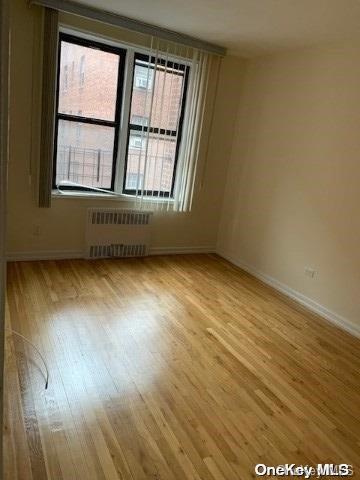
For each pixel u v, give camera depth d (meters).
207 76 4.00
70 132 3.64
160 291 3.43
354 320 3.08
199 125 4.14
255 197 4.18
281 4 2.62
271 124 3.93
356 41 3.02
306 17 2.80
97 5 3.14
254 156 4.18
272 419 1.94
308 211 3.52
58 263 3.76
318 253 3.42
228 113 4.38
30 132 3.37
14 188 3.46
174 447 1.68
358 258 3.06
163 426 1.79
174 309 3.09
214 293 3.55
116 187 4.01
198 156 4.32
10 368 2.08
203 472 1.57
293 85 3.64
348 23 2.80
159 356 2.38
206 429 1.81
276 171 3.88
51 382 2.00
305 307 3.50
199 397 2.04
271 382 2.26
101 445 1.64
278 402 2.08
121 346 2.44
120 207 4.04
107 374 2.14
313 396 2.18
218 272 4.16
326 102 3.30
